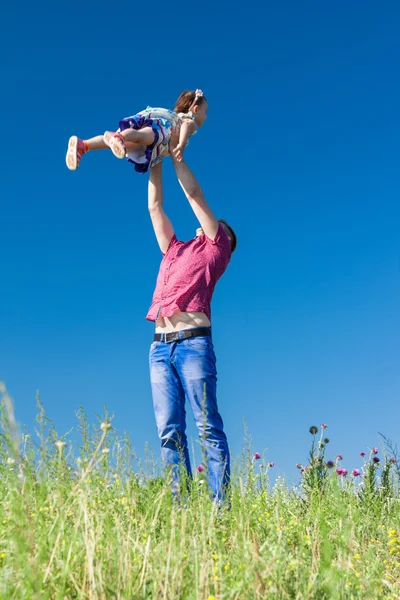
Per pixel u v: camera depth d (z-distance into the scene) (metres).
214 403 4.29
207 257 4.53
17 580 2.15
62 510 2.51
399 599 2.73
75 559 2.37
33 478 2.71
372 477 4.96
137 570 2.44
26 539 2.20
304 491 4.71
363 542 3.45
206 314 4.46
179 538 2.79
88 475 2.78
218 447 4.18
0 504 2.65
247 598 2.19
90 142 4.24
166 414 4.39
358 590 2.50
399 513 4.59
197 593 2.20
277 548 2.56
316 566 2.65
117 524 2.70
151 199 4.87
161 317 4.47
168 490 3.23
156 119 4.54
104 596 2.20
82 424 3.32
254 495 3.90
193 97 5.07
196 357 4.31
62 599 2.14
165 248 4.81
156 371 4.48
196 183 4.56
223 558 2.61
